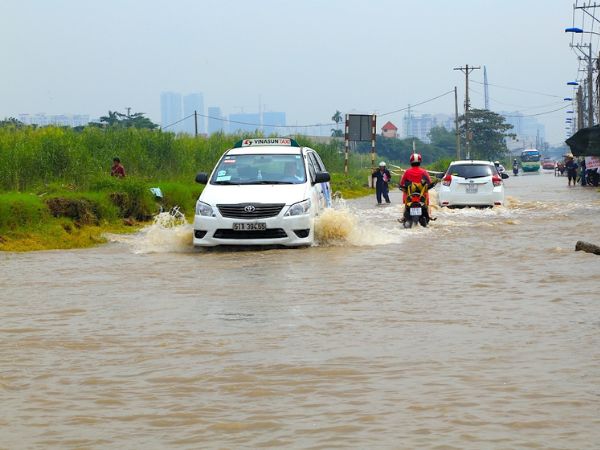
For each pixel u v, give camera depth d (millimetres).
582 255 16203
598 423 6051
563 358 7969
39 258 17500
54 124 39000
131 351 8602
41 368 7949
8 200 21141
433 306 10953
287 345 8727
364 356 8172
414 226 23094
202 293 12406
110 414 6492
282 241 18125
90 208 24250
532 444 5648
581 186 59125
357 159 87812
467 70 100688
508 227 23219
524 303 11047
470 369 7602
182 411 6520
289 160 19766
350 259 16203
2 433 6094
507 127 168625
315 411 6449
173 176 39406
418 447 5625
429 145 175000
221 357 8250
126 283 13617
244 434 5969
